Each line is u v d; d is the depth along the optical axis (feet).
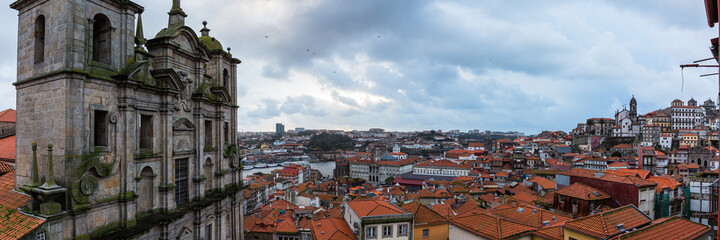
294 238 273.33
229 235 162.71
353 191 551.18
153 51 122.83
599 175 240.73
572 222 132.46
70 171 89.92
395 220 169.07
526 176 547.49
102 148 98.12
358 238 168.25
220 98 152.76
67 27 90.43
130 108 104.94
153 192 114.21
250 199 501.56
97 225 97.30
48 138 93.30
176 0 135.33
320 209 356.18
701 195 232.73
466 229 149.28
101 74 98.12
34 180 89.61
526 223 157.48
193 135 135.64
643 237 117.39
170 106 119.24
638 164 546.26
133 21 109.40
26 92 100.42
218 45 163.32
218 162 152.87
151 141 114.62
